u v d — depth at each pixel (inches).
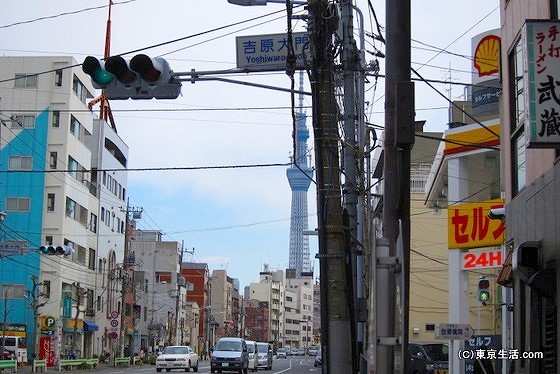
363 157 555.8
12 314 1963.6
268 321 6082.7
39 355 1712.6
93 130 2456.9
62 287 2037.4
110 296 2541.8
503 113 592.4
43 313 1977.1
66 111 2039.9
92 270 2343.8
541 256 446.3
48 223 2028.8
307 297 7229.3
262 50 435.5
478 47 925.2
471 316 1278.3
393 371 221.1
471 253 957.8
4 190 2041.1
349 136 470.9
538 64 348.2
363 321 493.4
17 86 2071.9
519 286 510.6
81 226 2225.6
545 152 459.8
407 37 294.0
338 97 496.7
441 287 1489.9
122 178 2778.1
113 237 2613.2
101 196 2454.5
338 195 380.8
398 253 224.2
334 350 363.3
